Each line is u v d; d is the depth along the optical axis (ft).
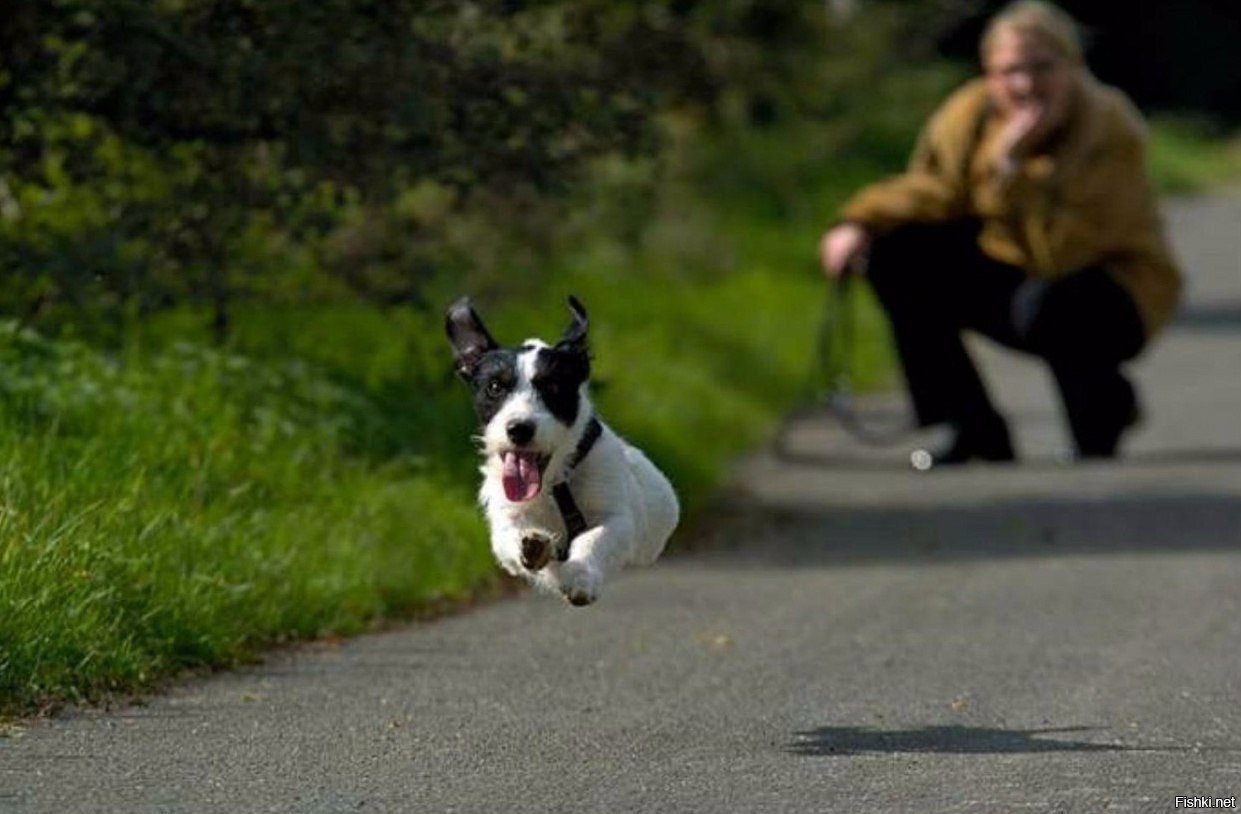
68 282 46.52
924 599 44.73
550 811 27.94
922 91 121.90
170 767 29.89
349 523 44.16
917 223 64.13
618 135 53.31
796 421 76.69
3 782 28.89
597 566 32.40
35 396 43.34
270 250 54.49
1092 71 221.87
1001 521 55.47
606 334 74.18
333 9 48.14
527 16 54.90
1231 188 191.93
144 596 36.45
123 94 47.57
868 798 28.60
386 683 35.94
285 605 39.58
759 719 33.53
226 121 48.85
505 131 51.24
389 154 50.14
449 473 50.93
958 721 33.50
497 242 65.36
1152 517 55.52
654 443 59.47
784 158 119.34
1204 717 33.68
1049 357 64.34
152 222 49.01
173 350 48.80
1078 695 35.42
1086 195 62.69
